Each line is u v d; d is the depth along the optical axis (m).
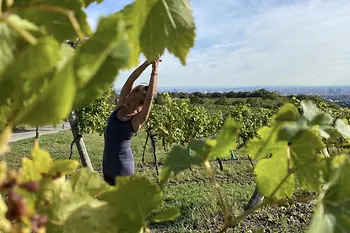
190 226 7.14
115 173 4.47
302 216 7.47
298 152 0.82
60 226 0.62
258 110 16.53
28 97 0.47
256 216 7.49
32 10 0.63
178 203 8.28
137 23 0.71
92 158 16.19
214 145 0.75
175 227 7.03
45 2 0.64
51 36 0.63
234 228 7.06
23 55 0.47
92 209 0.66
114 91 12.28
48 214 0.63
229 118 0.70
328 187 0.61
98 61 0.41
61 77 0.40
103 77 0.49
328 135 0.76
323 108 14.45
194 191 9.48
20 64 0.46
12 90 0.47
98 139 23.75
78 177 0.70
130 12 0.71
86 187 0.70
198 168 12.30
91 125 11.01
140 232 0.73
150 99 4.17
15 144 20.78
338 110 15.66
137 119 4.30
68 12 0.46
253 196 5.20
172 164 0.76
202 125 14.19
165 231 6.88
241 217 0.77
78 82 0.40
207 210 7.72
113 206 0.71
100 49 0.42
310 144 0.80
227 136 0.71
